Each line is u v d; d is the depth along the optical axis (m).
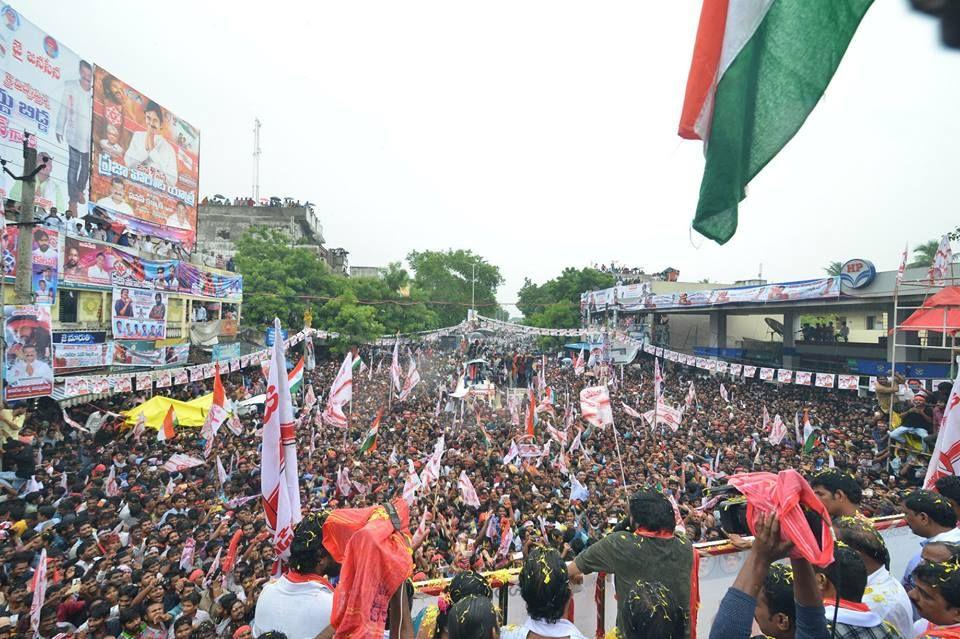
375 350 48.62
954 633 2.76
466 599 2.86
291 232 59.53
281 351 5.60
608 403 15.05
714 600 4.55
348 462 14.98
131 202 25.53
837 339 35.81
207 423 14.13
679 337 52.22
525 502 12.36
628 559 3.28
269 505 5.41
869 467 15.87
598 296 57.44
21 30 18.72
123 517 10.47
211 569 7.94
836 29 2.54
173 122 28.72
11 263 15.79
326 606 3.24
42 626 6.41
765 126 2.72
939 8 0.94
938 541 3.42
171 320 25.62
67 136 21.14
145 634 6.51
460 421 24.31
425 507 11.09
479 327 52.88
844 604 2.82
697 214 2.89
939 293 13.84
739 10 2.79
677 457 17.27
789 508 2.20
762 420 25.03
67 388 16.59
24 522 9.20
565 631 2.79
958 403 5.62
